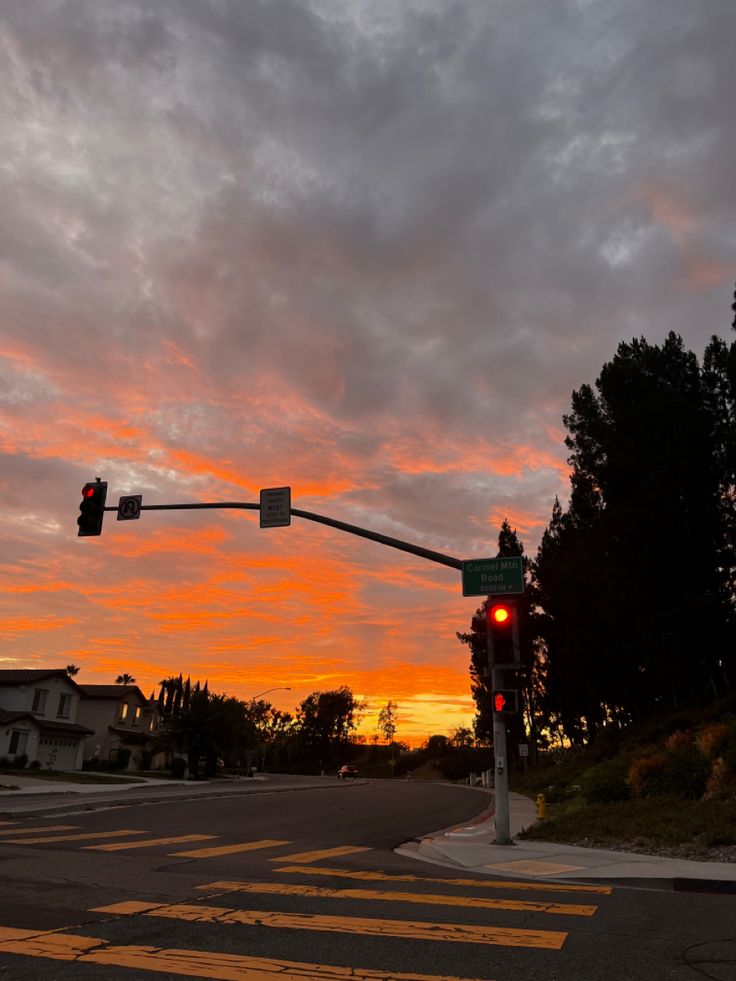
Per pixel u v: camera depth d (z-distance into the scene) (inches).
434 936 253.3
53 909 291.0
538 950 235.5
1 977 201.9
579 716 2052.2
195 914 285.1
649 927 269.6
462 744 4982.8
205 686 3014.3
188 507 700.7
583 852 514.6
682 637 1289.4
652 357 1451.8
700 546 1330.0
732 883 374.3
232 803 1018.1
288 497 682.8
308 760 5359.3
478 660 2411.4
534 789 1562.5
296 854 494.9
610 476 1441.9
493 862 467.2
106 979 201.0
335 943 243.0
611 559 1448.1
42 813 783.1
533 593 2159.2
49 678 1931.6
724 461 1321.4
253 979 202.8
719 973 210.7
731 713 1069.1
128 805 930.1
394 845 589.6
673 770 732.7
